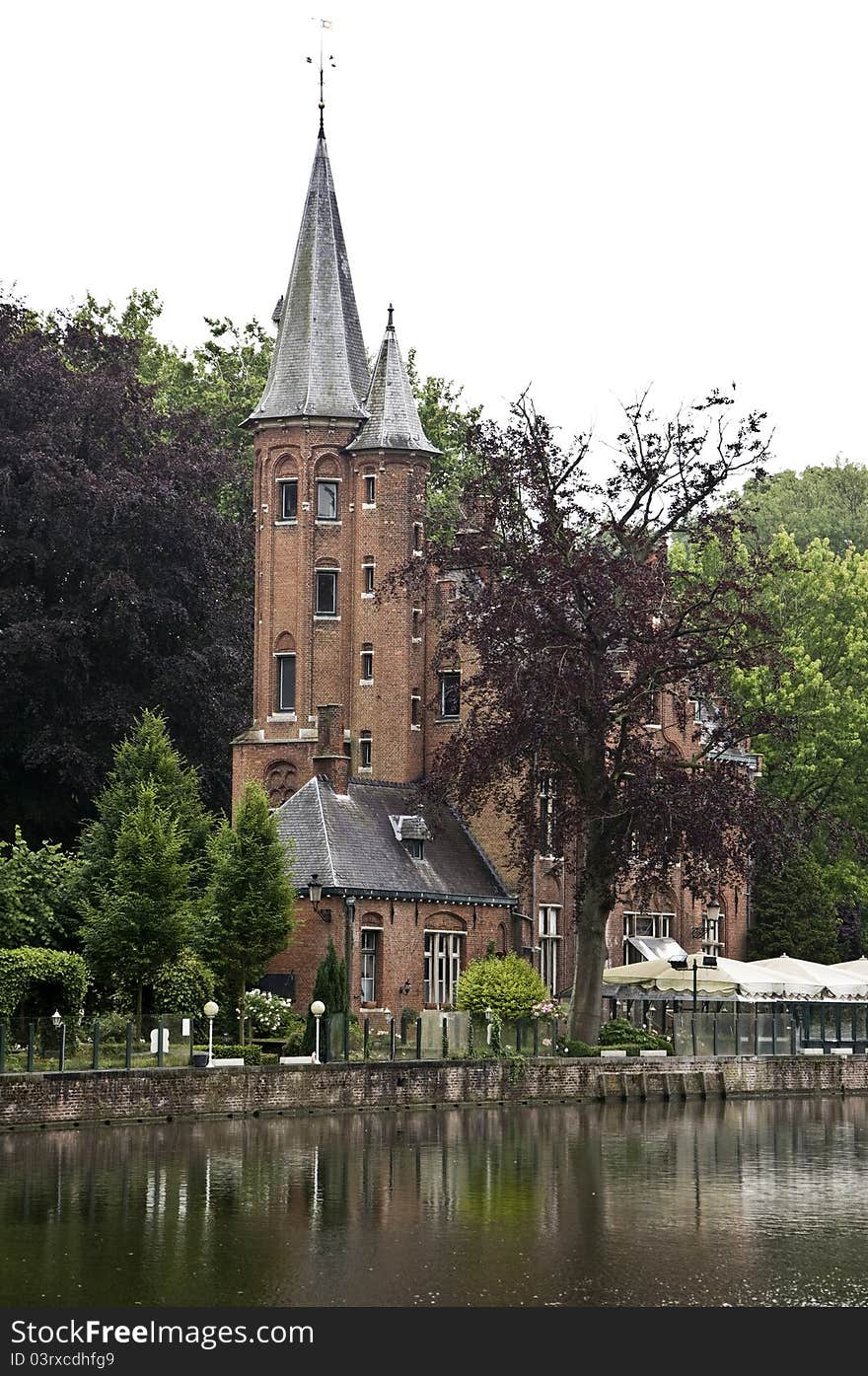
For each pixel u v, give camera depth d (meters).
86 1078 81.12
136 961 98.00
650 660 106.31
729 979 120.12
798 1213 57.12
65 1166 65.81
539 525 111.62
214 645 145.25
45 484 136.50
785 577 167.38
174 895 98.75
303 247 143.12
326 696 138.00
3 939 99.38
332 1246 49.84
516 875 133.75
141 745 115.94
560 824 112.06
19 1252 48.31
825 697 161.50
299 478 139.00
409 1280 45.38
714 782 105.31
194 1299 43.19
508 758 107.00
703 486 110.81
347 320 143.62
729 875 109.31
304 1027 105.12
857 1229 53.84
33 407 142.75
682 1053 117.19
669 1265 47.84
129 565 142.38
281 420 139.38
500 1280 45.56
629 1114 98.56
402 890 123.75
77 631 136.88
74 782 136.12
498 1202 58.50
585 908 112.88
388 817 129.00
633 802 105.69
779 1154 75.62
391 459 138.62
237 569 153.75
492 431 112.38
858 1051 135.00
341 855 121.75
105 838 107.56
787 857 107.44
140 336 187.00
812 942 150.88
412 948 124.56
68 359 159.25
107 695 140.38
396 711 136.75
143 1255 48.12
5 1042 79.94
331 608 138.75
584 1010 112.44
